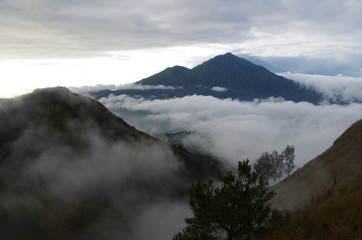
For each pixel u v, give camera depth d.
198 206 13.67
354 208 12.62
